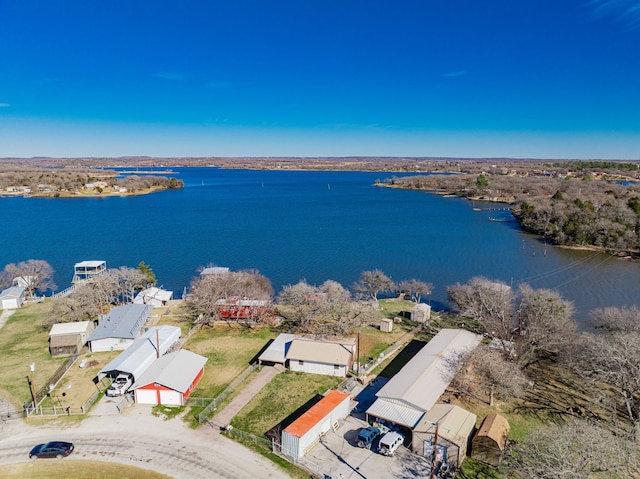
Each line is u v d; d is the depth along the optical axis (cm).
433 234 13875
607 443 2823
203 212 19062
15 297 6988
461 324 6300
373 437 3519
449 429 3388
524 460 2823
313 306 6100
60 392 4278
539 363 4962
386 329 5972
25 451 3359
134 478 3077
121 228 14850
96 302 6688
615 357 3822
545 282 8919
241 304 6316
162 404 4050
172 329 5547
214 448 3419
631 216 12375
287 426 3659
